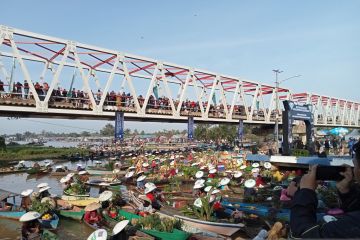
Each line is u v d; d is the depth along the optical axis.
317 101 86.25
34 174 44.03
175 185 31.47
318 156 29.89
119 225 15.36
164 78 48.12
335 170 3.32
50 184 38.12
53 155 74.25
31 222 17.53
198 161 45.16
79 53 39.78
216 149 69.44
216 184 28.12
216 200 20.11
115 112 41.56
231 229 16.80
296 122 51.44
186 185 32.91
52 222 19.81
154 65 48.22
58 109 36.06
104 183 33.31
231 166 39.53
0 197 24.39
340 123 94.81
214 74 55.62
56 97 36.72
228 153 51.41
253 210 19.52
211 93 54.84
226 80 60.28
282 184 27.70
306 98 80.69
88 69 44.91
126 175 35.00
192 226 17.88
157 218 17.58
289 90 73.12
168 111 48.03
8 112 34.22
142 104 46.44
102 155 66.75
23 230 17.30
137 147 79.06
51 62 40.34
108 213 20.33
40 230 17.69
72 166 55.72
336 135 62.59
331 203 19.34
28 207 21.88
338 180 3.31
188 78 51.28
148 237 15.96
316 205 3.10
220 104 61.72
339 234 2.63
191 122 50.50
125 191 28.97
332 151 42.66
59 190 34.22
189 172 36.28
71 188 27.67
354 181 3.24
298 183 3.48
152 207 21.00
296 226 2.94
